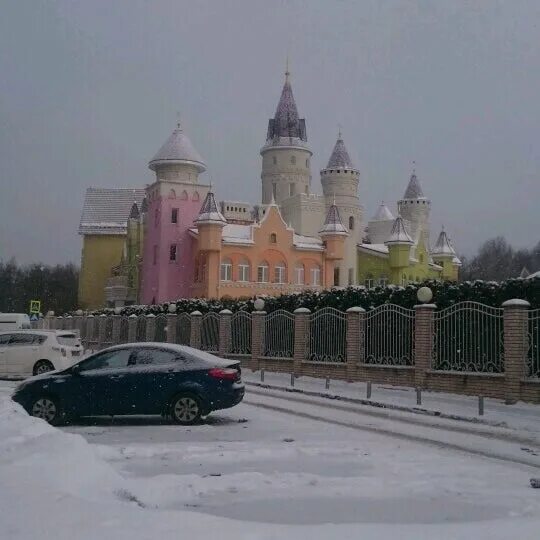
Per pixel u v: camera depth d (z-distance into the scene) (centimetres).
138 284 6606
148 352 1334
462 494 748
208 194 5597
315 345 2311
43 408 1286
